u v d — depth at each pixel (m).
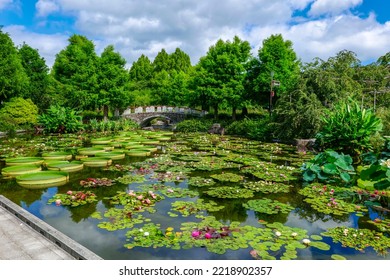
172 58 53.72
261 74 21.78
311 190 6.91
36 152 12.15
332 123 10.95
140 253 4.00
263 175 8.18
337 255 3.90
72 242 3.82
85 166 9.41
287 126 15.41
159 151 12.67
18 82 22.55
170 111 28.94
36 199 6.32
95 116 28.77
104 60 26.27
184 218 5.16
